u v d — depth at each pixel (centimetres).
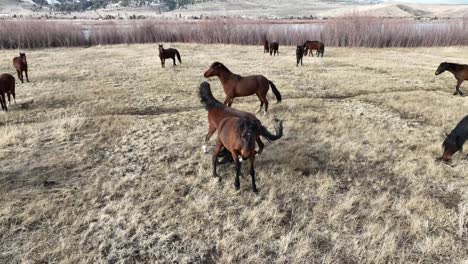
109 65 1823
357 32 3067
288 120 913
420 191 579
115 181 614
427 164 671
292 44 3162
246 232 478
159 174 642
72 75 1548
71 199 549
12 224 487
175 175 636
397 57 2167
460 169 654
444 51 2541
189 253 444
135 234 473
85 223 496
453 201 557
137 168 664
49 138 802
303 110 1012
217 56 2172
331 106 1060
